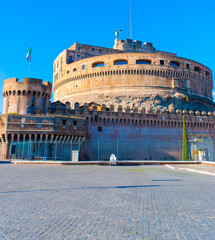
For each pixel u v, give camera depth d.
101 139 58.53
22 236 6.35
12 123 43.69
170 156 62.28
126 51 105.06
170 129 64.69
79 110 56.62
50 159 43.50
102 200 10.77
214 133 68.38
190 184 16.77
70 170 27.31
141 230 6.85
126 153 59.53
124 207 9.52
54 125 44.88
